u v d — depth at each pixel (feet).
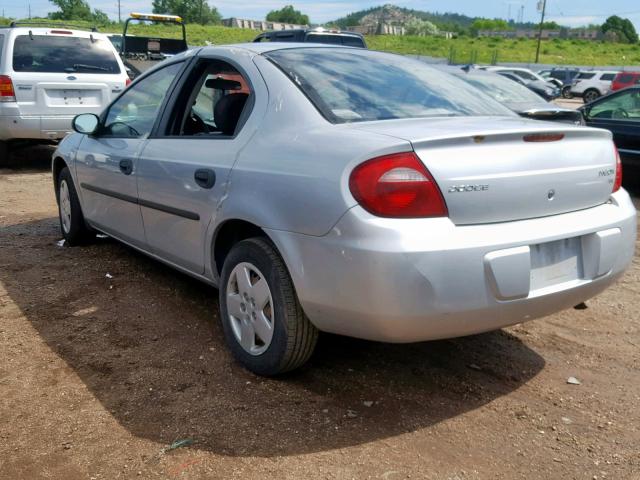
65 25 32.14
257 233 10.62
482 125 9.46
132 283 14.79
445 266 8.26
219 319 12.86
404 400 10.00
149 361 11.07
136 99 14.46
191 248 11.90
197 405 9.69
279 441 8.83
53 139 29.53
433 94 11.37
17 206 22.82
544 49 219.41
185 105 12.80
